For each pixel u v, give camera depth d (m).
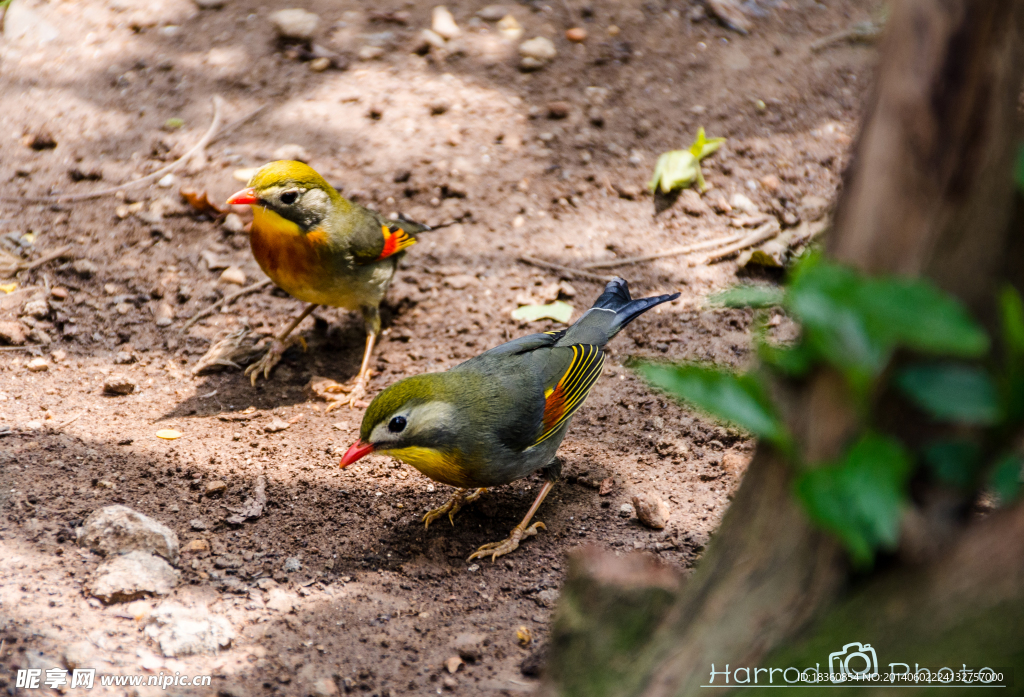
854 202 4.20
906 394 3.97
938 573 4.19
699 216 14.46
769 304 3.82
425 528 9.43
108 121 15.53
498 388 9.02
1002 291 4.06
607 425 11.12
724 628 4.62
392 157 15.23
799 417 4.14
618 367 12.05
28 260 13.05
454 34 17.64
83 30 17.31
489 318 12.82
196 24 17.72
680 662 4.76
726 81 16.70
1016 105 4.11
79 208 14.04
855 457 3.61
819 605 4.42
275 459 10.32
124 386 11.39
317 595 8.32
